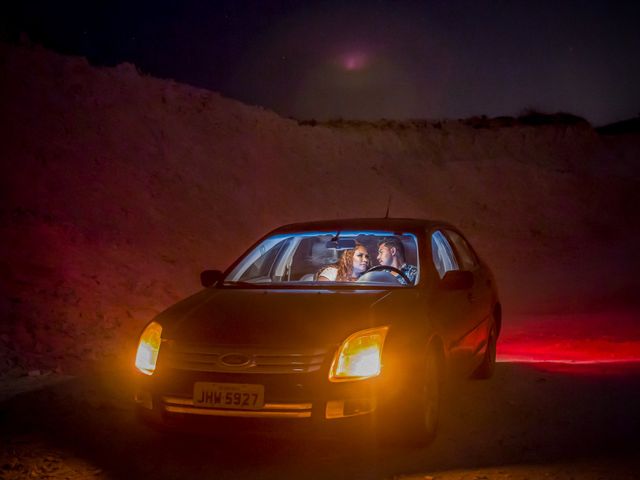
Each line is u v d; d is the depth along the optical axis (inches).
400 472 175.0
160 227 695.7
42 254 504.7
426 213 1194.6
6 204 588.1
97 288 470.9
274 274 246.8
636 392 254.2
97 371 301.3
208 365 179.3
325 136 1224.2
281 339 178.5
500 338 446.6
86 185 695.1
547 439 201.2
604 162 1674.5
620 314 550.0
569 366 308.7
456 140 1566.2
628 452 187.2
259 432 175.2
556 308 626.8
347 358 176.9
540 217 1289.4
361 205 1101.1
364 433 175.3
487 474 172.4
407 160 1346.0
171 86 1018.1
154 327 196.1
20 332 352.2
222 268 671.1
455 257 254.1
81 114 820.6
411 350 184.5
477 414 229.0
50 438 207.6
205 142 957.2
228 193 877.8
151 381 185.8
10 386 271.9
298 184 1039.0
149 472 179.6
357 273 242.8
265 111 1151.0
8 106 754.2
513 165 1419.8
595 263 968.9
